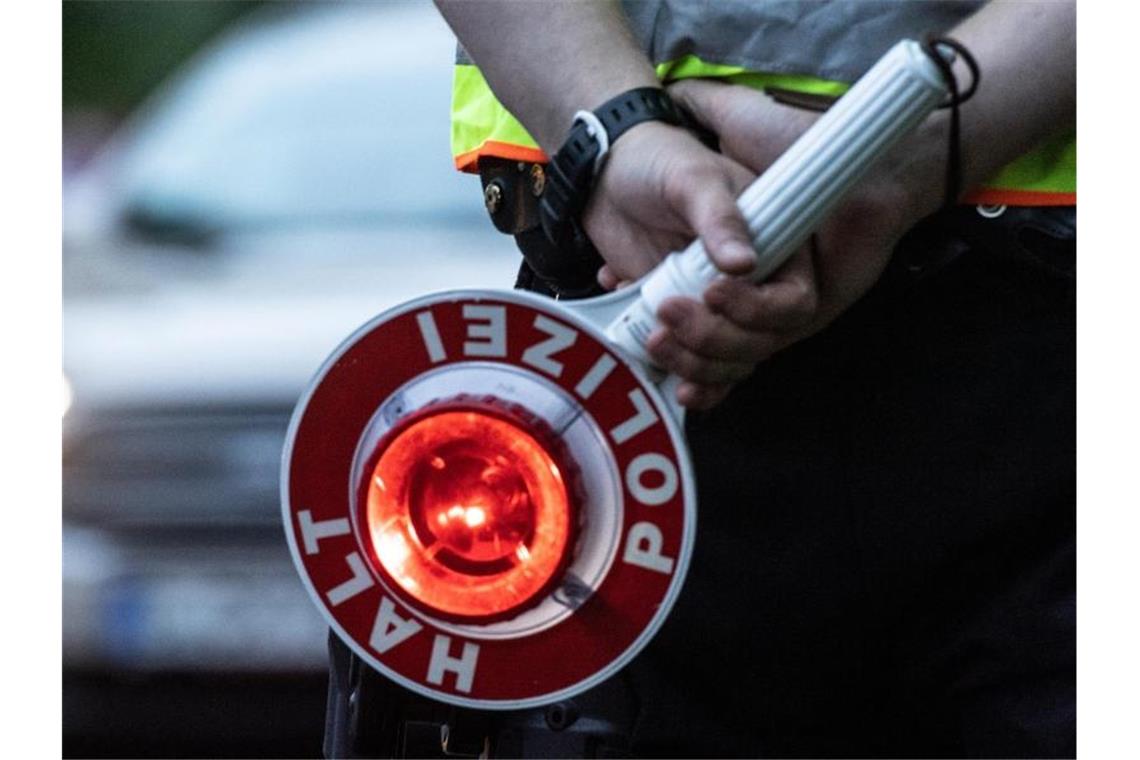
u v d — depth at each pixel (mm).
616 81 2682
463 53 3150
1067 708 2869
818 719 3039
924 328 2893
